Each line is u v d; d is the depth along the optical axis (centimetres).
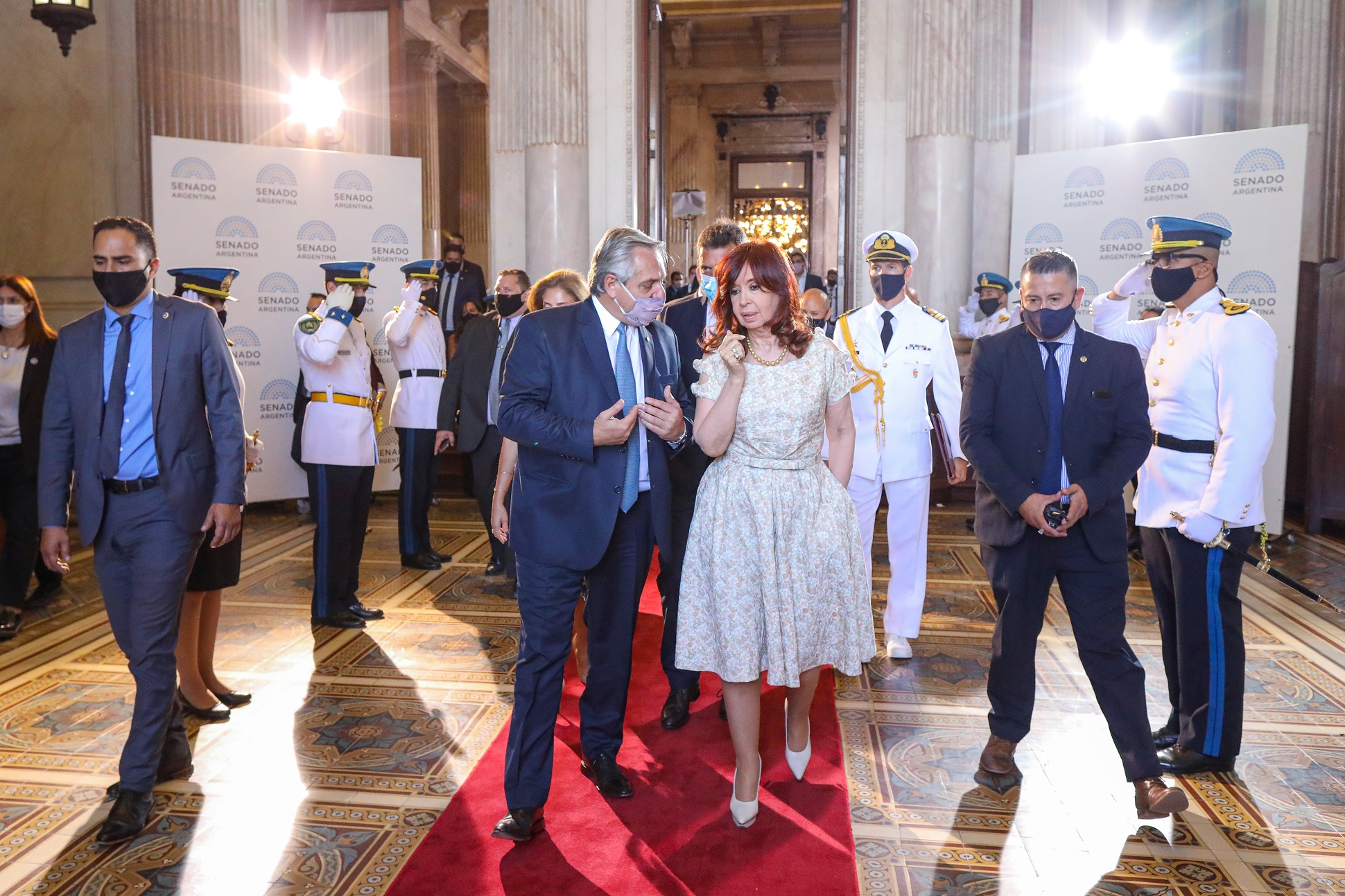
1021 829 287
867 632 293
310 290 720
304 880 259
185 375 293
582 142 830
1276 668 424
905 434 423
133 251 286
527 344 284
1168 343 328
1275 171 627
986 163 820
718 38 1778
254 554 621
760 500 277
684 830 284
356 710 374
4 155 744
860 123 827
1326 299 660
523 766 278
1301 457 736
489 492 556
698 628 285
